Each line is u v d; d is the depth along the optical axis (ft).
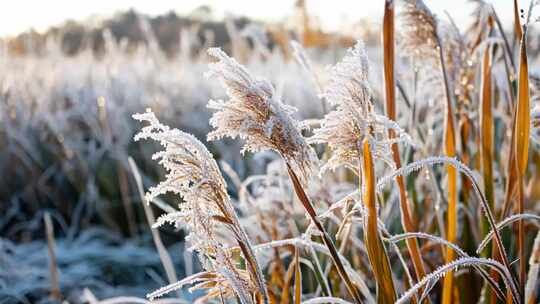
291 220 5.57
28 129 13.48
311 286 5.74
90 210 11.63
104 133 12.80
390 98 4.02
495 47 5.26
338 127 3.31
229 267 3.42
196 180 3.27
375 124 3.36
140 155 12.75
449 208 4.33
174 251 10.65
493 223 3.64
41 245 11.05
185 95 15.55
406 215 4.13
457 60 4.81
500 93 6.04
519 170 3.78
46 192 12.25
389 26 3.97
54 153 12.67
